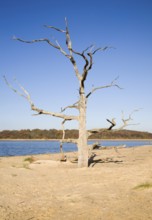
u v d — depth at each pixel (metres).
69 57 15.52
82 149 15.76
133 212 5.96
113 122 15.80
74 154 28.72
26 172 13.07
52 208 6.56
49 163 18.08
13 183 9.95
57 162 18.58
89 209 6.34
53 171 13.66
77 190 8.54
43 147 65.56
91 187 8.91
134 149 32.66
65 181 10.41
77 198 7.45
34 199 7.50
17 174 12.23
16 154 38.50
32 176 11.82
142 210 6.06
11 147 63.34
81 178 10.99
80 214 5.99
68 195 7.86
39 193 8.30
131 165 15.95
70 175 12.06
